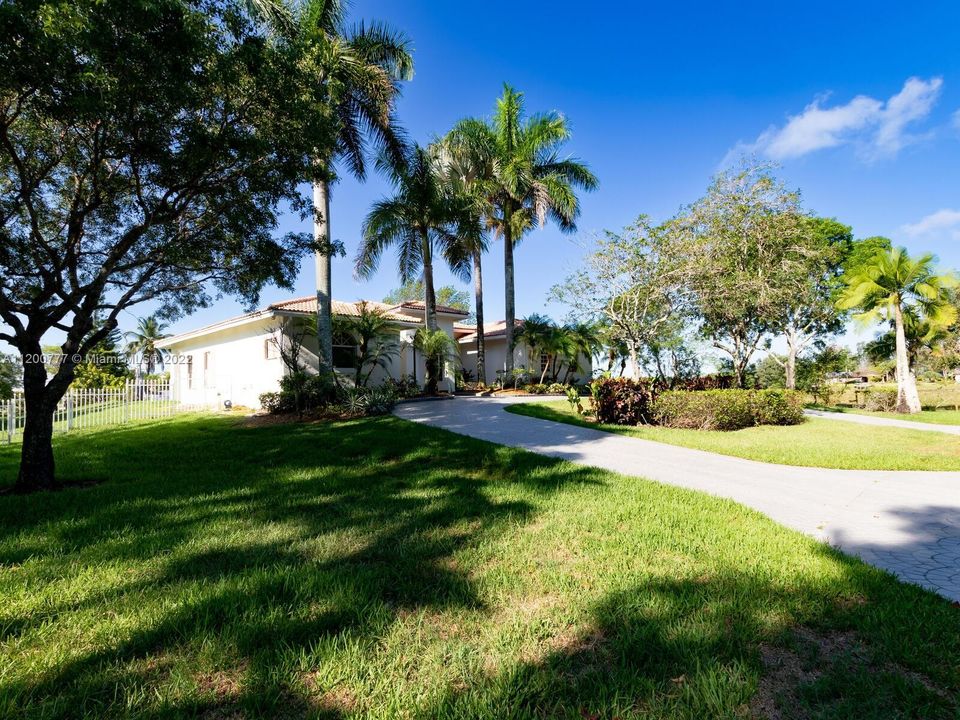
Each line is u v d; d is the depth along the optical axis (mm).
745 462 8320
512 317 22891
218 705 2150
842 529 4820
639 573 3539
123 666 2422
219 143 6594
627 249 15625
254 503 5535
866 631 2725
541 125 21859
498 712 2096
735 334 20359
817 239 20234
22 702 2150
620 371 23984
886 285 20484
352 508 5309
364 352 16938
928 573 3703
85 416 14750
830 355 24828
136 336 42812
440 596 3205
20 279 7523
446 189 20281
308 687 2271
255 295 9891
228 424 13648
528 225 23562
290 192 7789
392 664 2426
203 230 8148
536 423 12680
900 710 2092
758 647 2582
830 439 11203
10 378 18484
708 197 18719
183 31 5312
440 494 5914
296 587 3264
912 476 7301
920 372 29875
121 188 7277
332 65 8977
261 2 9305
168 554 3963
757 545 4168
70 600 3141
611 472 7199
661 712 2092
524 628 2795
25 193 6547
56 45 4457
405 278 21531
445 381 21953
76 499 5766
